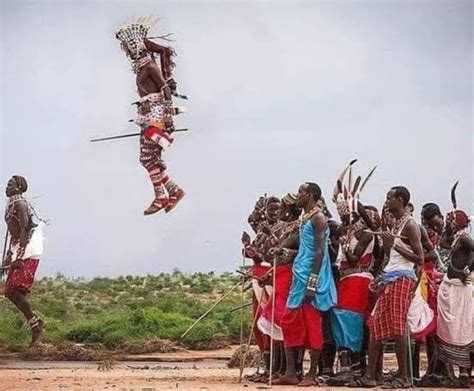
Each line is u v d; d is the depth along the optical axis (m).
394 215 13.27
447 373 13.96
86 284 54.22
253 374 15.77
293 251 13.81
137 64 11.77
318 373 14.43
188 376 16.09
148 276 59.41
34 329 16.89
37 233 16.69
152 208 11.65
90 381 14.74
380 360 13.67
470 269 13.66
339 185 13.89
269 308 13.79
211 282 53.81
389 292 13.10
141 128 11.72
